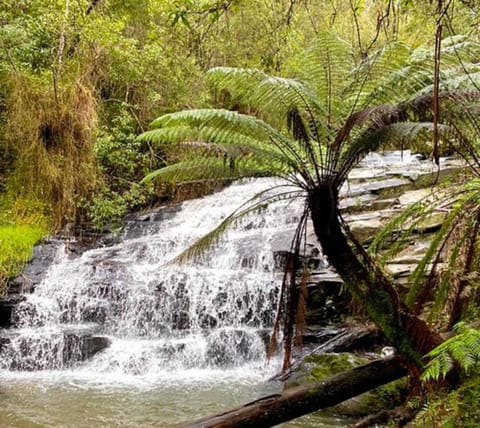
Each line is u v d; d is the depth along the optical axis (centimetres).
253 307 778
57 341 720
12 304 790
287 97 331
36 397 573
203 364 705
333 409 479
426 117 297
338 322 705
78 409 534
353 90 343
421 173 912
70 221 1038
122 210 1109
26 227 973
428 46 363
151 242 997
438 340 316
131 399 568
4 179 1035
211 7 455
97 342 718
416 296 411
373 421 368
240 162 338
